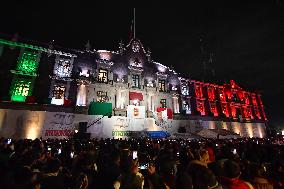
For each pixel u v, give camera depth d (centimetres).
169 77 4291
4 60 2867
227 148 721
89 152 552
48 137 2698
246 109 5322
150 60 4150
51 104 2858
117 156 571
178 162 626
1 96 2716
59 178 444
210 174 354
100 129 3066
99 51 3597
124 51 3875
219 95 4938
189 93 4475
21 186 343
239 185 388
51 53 3189
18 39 3042
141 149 1188
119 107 3488
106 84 3475
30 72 2939
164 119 3706
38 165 579
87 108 3125
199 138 3130
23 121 2628
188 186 357
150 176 463
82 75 3278
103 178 480
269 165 639
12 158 523
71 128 2884
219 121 4456
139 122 3378
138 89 3772
